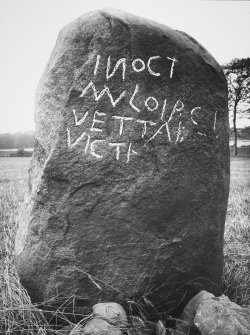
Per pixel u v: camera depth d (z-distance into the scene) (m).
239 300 2.48
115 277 2.10
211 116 2.22
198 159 2.18
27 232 2.05
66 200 1.98
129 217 2.05
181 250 2.20
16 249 2.19
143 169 2.04
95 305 2.06
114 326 1.86
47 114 1.97
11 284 2.31
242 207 5.10
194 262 2.25
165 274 2.18
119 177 2.01
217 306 1.94
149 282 2.15
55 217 1.99
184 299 2.28
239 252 3.43
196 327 1.96
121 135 1.99
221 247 2.40
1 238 3.42
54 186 1.97
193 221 2.21
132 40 1.96
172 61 2.06
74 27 1.92
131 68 1.97
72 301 2.08
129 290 2.12
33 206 2.02
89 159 1.96
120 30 1.93
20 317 2.11
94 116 1.94
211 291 2.37
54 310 2.09
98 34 1.90
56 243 2.02
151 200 2.08
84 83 1.91
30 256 2.05
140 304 2.15
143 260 2.12
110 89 1.95
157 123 2.05
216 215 2.30
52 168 1.94
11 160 12.79
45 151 1.98
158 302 2.21
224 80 2.31
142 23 2.00
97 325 1.87
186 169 2.14
